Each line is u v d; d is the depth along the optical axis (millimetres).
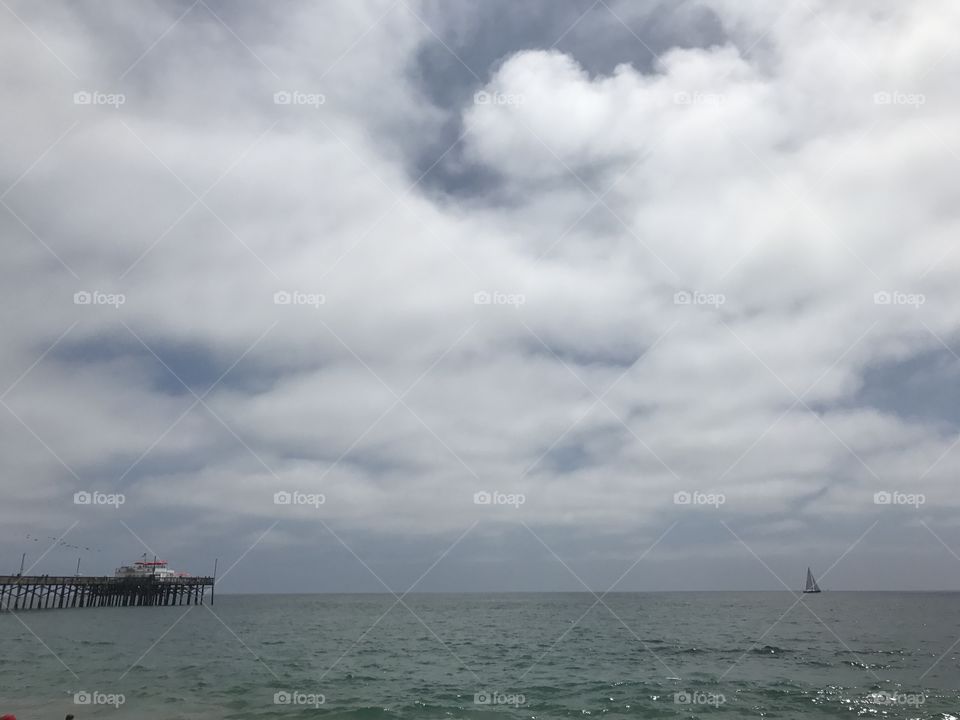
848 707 23734
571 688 28062
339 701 25203
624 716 22578
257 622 77188
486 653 42500
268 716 22422
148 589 91188
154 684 29016
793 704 24375
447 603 155250
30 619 71562
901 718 21922
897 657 38625
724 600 166750
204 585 96312
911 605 124000
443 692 27188
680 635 56125
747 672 32719
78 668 33938
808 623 71438
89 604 88062
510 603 152750
